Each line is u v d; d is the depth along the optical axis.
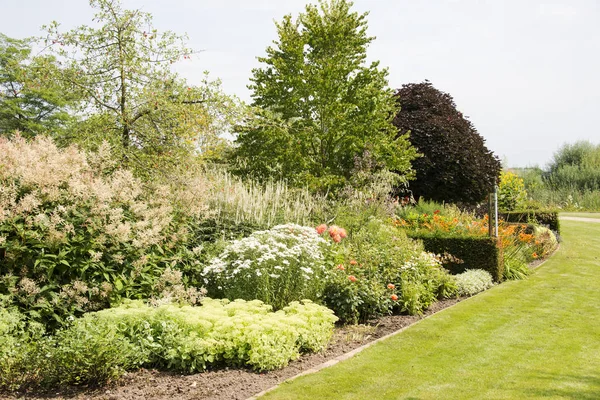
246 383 4.12
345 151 14.66
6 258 4.84
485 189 16.47
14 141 5.73
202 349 4.38
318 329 5.18
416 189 16.09
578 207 27.38
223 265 6.18
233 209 8.20
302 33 15.29
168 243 6.31
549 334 5.86
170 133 7.95
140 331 4.54
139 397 3.78
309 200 10.13
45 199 5.18
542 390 4.06
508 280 9.69
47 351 3.99
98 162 6.16
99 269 5.26
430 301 7.46
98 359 3.93
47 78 7.77
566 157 32.22
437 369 4.58
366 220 10.11
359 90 14.84
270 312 5.71
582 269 10.73
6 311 4.34
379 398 3.86
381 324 6.43
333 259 7.31
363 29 15.38
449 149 15.45
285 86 14.42
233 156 13.61
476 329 6.05
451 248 9.87
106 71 8.14
